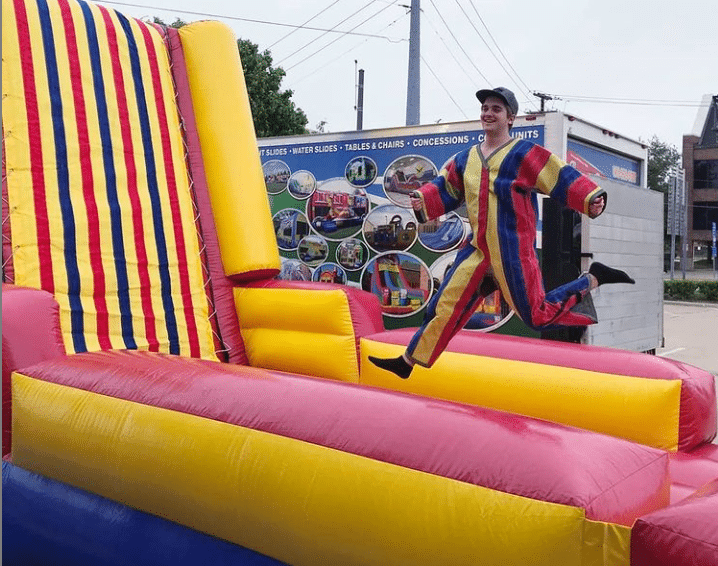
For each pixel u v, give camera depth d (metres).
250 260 5.40
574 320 3.70
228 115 5.67
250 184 5.59
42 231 4.54
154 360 3.68
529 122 6.49
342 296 5.00
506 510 2.23
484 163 3.53
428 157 7.00
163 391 3.25
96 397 3.38
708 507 2.03
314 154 7.61
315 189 7.63
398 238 7.18
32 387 3.59
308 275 7.70
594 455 2.36
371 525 2.47
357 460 2.56
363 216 7.36
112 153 5.03
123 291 4.85
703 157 58.56
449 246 6.91
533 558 2.16
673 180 36.19
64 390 3.49
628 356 4.14
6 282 4.34
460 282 3.56
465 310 3.60
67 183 4.74
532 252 3.50
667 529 1.99
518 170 3.45
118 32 5.33
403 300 7.18
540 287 3.54
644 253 7.30
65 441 3.38
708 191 58.72
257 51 25.88
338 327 4.98
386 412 2.71
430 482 2.39
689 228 59.44
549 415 4.13
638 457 2.44
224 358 5.29
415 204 3.71
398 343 4.77
